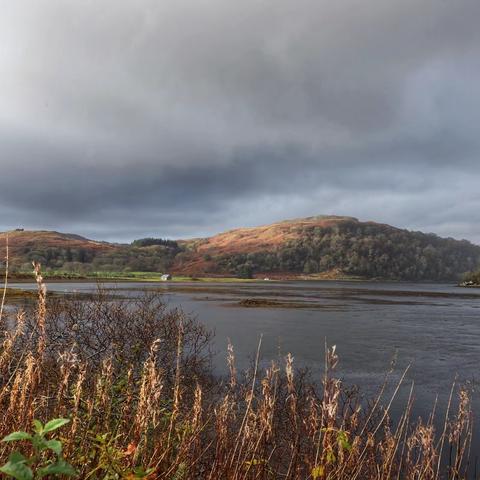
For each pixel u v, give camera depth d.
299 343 24.69
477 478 7.22
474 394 14.20
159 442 2.74
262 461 2.76
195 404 3.02
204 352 19.73
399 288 137.88
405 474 3.96
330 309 50.38
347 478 2.83
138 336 9.07
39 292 2.41
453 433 3.90
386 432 3.99
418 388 14.95
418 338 27.61
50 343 7.47
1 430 2.24
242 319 37.53
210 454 3.43
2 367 2.62
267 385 2.94
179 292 90.25
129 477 2.30
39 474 1.64
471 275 177.00
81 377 2.56
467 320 39.38
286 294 87.75
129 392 3.02
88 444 2.82
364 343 25.25
